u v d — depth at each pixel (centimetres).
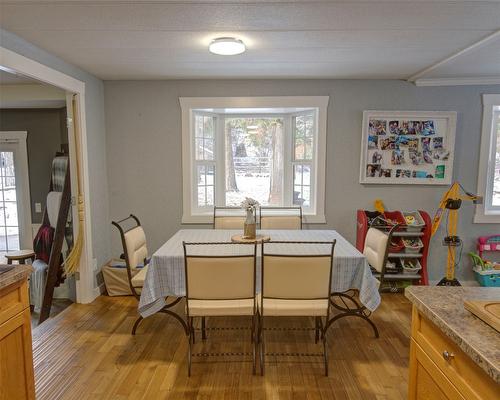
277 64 326
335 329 293
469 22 226
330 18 220
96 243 372
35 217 488
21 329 165
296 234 325
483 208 389
